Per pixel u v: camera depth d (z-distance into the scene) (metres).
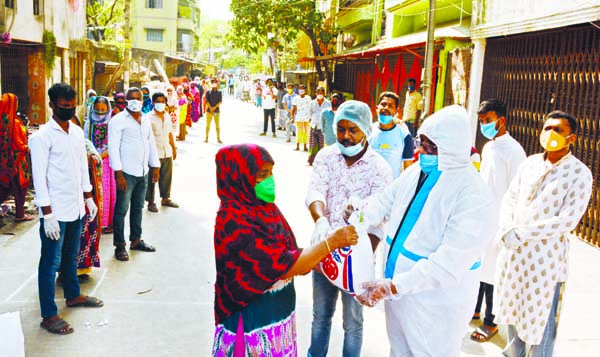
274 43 23.72
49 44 13.25
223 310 2.58
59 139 4.19
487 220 2.60
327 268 2.89
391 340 2.86
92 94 6.97
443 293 2.68
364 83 20.75
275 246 2.49
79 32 16.27
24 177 7.08
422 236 2.71
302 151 14.73
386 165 3.43
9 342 2.58
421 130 2.75
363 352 4.10
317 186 3.46
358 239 2.86
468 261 2.56
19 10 11.55
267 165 2.48
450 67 12.11
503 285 3.66
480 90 10.55
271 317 2.61
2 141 6.90
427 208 2.71
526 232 3.38
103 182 6.73
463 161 2.64
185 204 8.44
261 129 20.05
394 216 2.89
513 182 3.77
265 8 22.41
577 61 7.55
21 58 12.87
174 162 12.04
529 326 3.46
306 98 14.46
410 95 13.06
